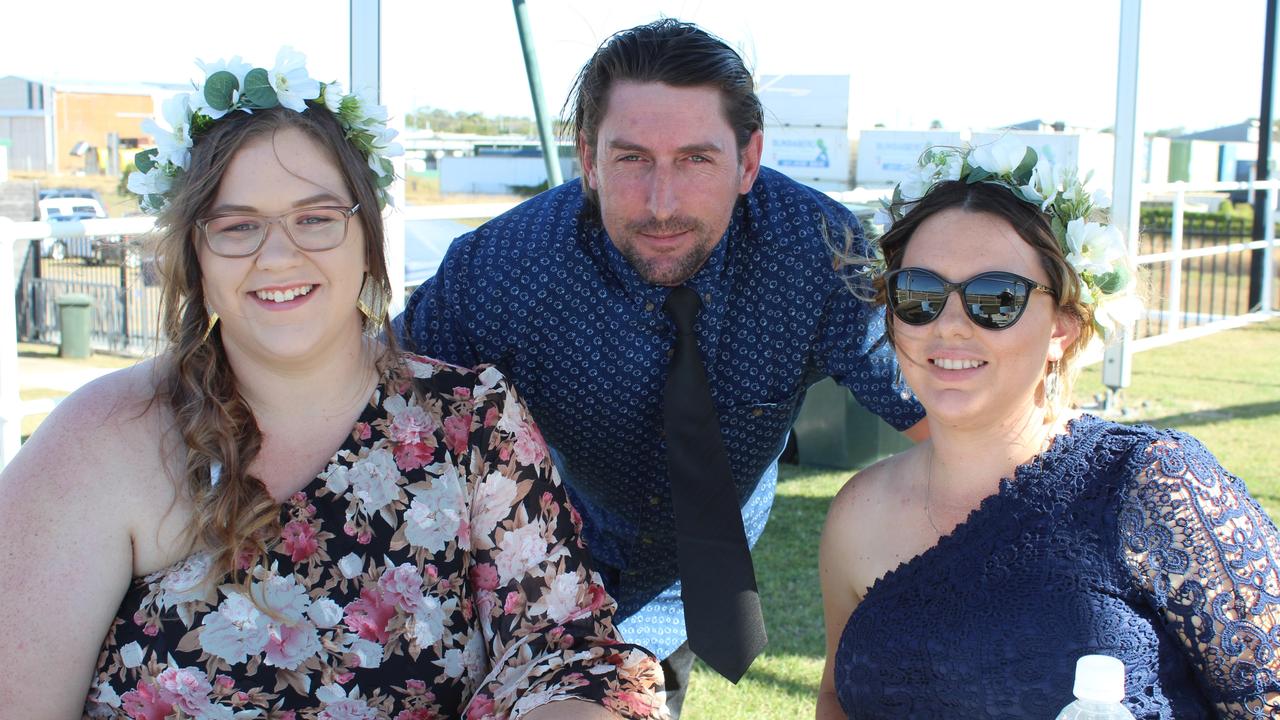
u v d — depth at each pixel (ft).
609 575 8.57
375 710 5.72
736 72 6.75
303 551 5.69
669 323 7.36
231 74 5.69
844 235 7.43
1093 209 5.95
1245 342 38.88
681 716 11.82
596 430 7.82
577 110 7.26
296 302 5.67
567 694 5.58
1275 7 44.86
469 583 6.11
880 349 7.42
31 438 5.66
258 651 5.55
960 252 5.73
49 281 39.17
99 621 5.50
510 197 47.06
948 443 6.00
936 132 49.96
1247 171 75.05
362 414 5.99
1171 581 5.44
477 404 6.18
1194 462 5.61
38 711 5.35
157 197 5.84
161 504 5.56
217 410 5.61
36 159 111.04
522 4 22.11
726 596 7.25
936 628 5.70
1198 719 5.51
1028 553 5.65
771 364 7.63
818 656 13.44
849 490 6.60
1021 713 5.42
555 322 7.50
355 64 11.20
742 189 7.18
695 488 7.32
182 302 5.82
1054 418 6.03
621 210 6.79
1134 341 33.73
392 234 11.22
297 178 5.68
